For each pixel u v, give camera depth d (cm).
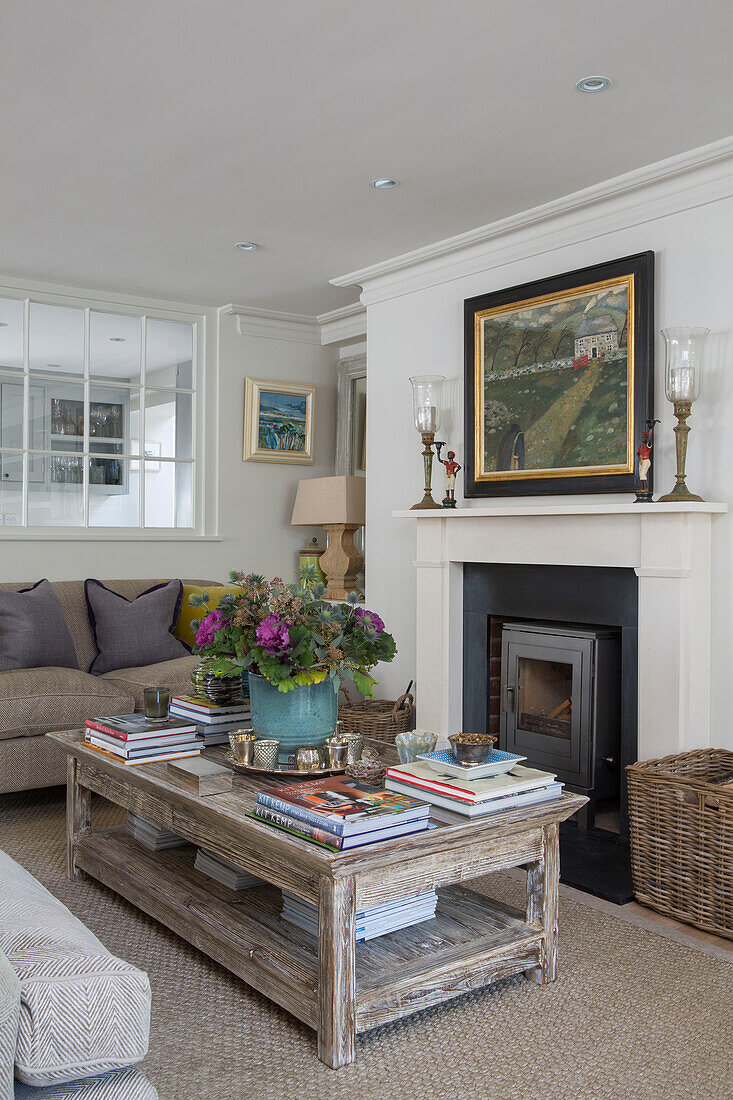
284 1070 188
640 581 323
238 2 231
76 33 246
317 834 191
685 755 302
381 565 469
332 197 367
